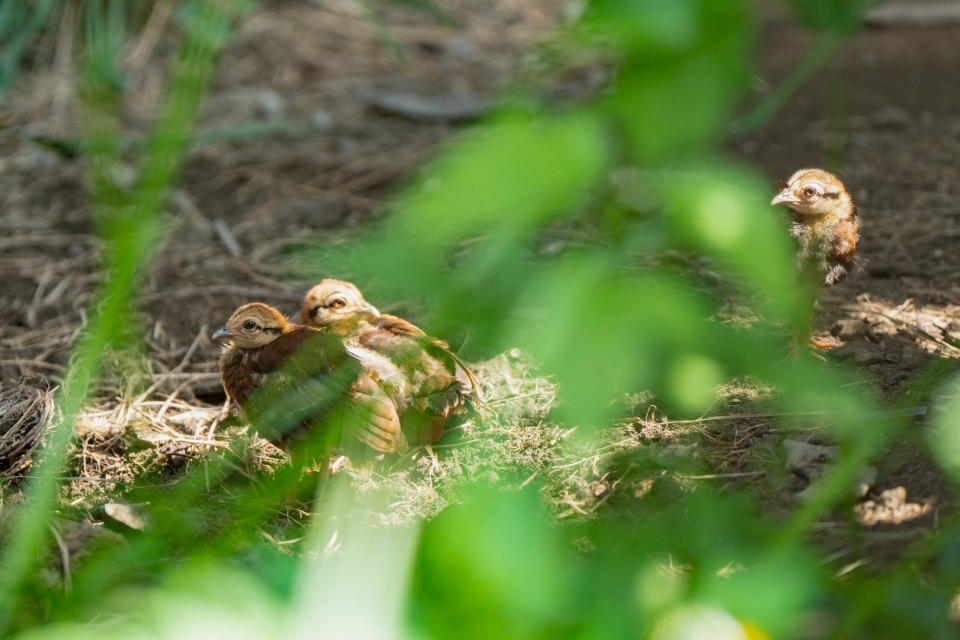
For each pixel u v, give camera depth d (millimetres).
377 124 17656
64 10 19234
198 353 11500
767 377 1937
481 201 1589
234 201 15078
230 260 13422
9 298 12781
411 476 8781
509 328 1773
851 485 7277
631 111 1609
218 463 8938
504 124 1675
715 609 2352
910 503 7203
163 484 9031
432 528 1878
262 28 21234
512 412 9195
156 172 2258
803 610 4840
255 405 8688
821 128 16188
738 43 1608
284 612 1971
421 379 8875
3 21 17578
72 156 15219
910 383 8781
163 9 19750
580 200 1771
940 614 5395
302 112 18141
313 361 8312
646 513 7496
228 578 2053
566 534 2141
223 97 18641
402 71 19969
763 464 8031
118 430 9828
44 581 6648
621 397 1849
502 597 1810
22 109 17797
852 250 9281
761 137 16062
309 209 14508
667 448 8250
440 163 1693
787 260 1738
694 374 1751
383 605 1884
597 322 1713
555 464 8383
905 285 11383
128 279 2381
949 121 16156
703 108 1600
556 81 12805
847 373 9172
